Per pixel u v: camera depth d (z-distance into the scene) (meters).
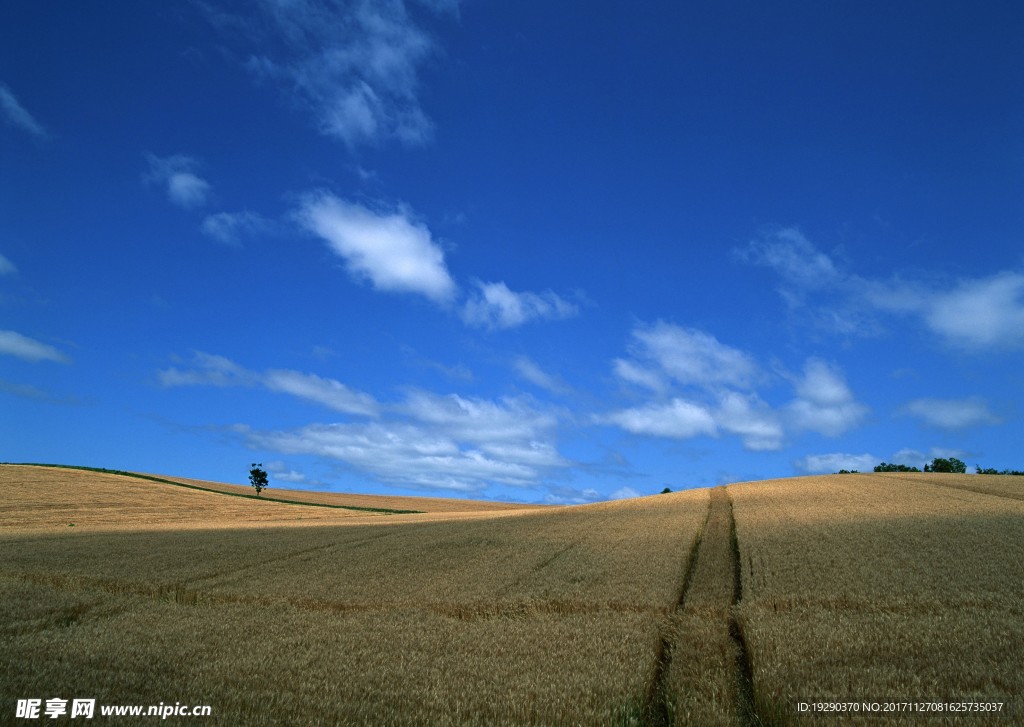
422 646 14.37
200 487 86.88
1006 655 11.99
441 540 32.59
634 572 21.98
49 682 11.29
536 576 22.14
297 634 15.54
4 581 22.28
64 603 18.33
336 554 28.81
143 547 30.83
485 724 10.01
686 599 18.89
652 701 11.34
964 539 24.58
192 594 20.70
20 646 13.97
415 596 19.75
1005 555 21.41
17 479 66.81
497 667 12.70
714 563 24.17
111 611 18.44
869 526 29.12
